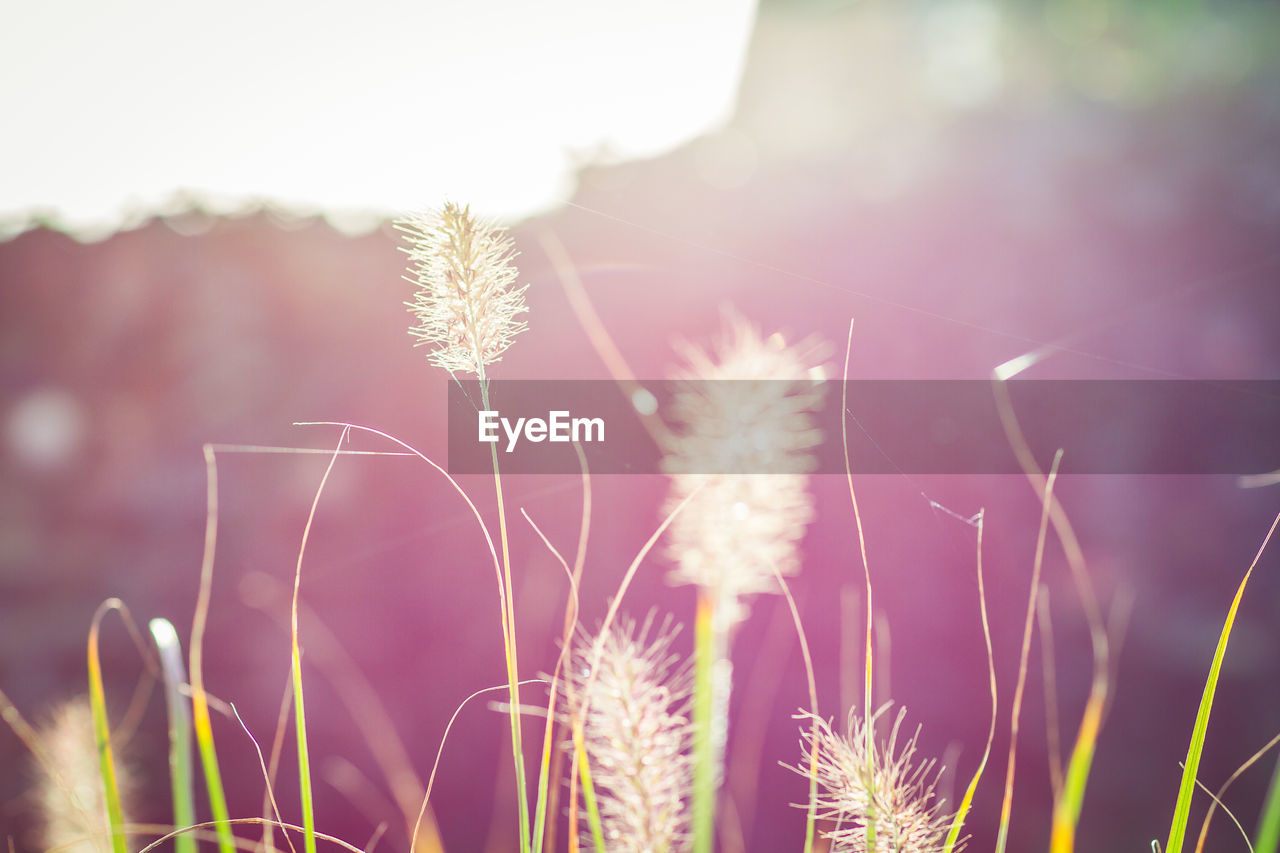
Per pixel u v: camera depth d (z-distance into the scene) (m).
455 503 9.29
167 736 7.86
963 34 11.48
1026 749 7.08
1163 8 10.36
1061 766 6.90
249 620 8.89
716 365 1.78
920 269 9.34
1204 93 9.75
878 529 7.94
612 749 1.38
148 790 7.36
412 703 8.41
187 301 11.48
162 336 11.27
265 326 11.12
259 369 10.71
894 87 11.58
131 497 9.94
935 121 10.95
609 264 10.27
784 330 7.60
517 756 1.20
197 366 10.87
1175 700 7.04
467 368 1.17
